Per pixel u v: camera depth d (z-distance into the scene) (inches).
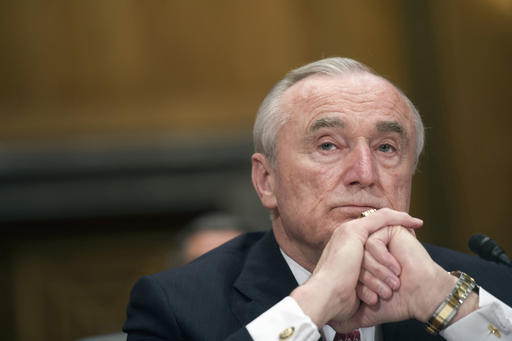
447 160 552.7
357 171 154.6
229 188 576.1
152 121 564.1
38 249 626.5
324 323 140.9
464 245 548.4
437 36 562.3
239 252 185.6
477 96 552.7
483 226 548.7
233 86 572.1
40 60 551.2
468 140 553.6
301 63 573.0
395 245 150.4
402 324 166.2
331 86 161.8
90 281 633.6
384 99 161.6
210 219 353.7
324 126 157.2
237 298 163.5
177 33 567.2
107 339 305.9
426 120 560.7
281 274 168.2
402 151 163.2
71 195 561.6
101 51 559.8
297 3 575.5
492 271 186.5
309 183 158.1
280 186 165.5
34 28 550.9
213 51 569.9
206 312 158.7
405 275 148.1
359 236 149.2
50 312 629.9
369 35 575.2
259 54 572.4
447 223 551.2
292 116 163.2
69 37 554.3
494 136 550.3
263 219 577.0
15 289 624.1
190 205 579.5
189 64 568.1
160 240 632.4
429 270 147.3
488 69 549.6
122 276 634.8
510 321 143.6
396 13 575.5
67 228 622.5
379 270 147.6
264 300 161.6
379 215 152.6
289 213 162.6
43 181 556.1
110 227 628.1
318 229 157.4
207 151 564.1
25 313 625.9
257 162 175.6
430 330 146.3
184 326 155.6
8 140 546.3
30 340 626.5
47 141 550.3
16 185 553.3
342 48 573.9
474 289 148.1
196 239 342.0
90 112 557.3
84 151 553.3
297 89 165.6
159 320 157.5
